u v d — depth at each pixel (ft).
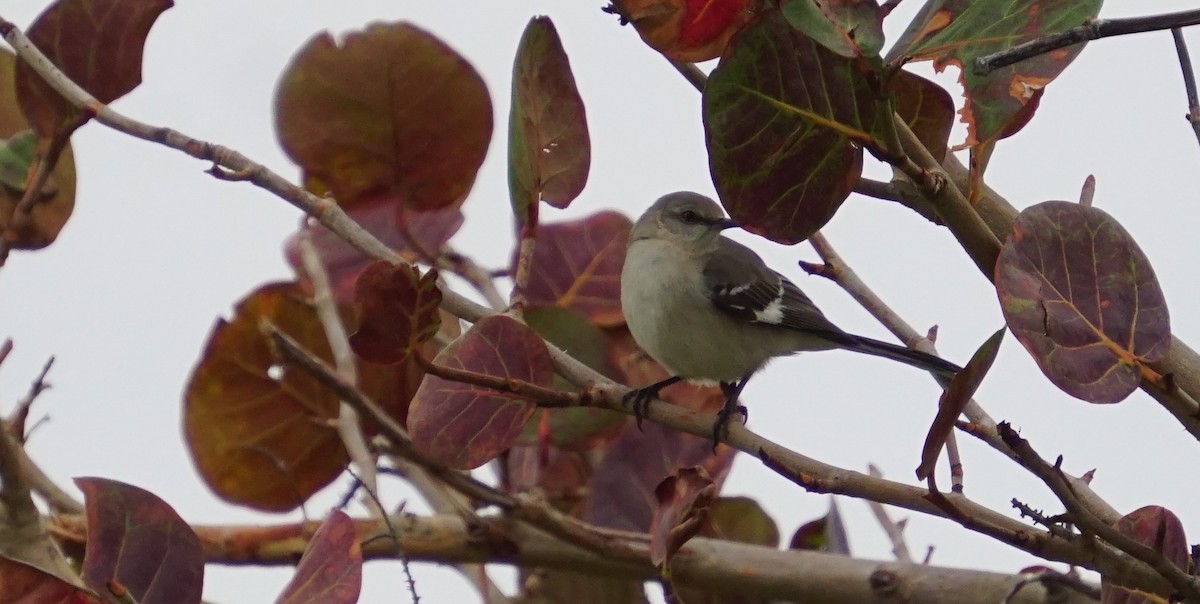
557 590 40.19
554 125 31.07
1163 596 22.85
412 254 37.19
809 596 32.83
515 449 41.73
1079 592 29.25
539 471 38.68
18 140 37.32
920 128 27.58
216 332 36.83
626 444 40.06
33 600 21.29
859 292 31.91
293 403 37.04
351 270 37.68
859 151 22.44
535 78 30.58
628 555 33.35
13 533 24.57
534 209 31.42
